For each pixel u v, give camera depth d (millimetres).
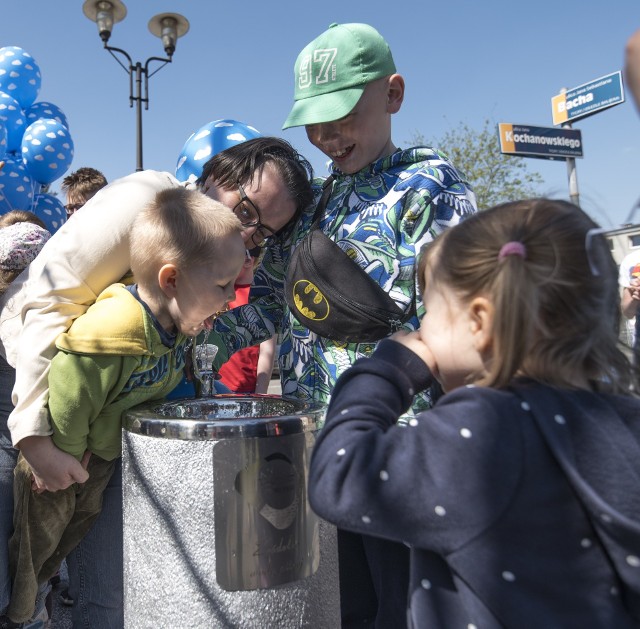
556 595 885
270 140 1889
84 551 1747
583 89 9875
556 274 961
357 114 1745
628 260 3053
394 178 1722
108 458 1579
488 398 945
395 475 948
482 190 19078
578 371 1006
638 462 911
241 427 1280
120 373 1438
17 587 1658
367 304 1629
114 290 1500
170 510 1307
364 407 1051
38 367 1472
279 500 1309
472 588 907
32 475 1622
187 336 1605
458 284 1023
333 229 1779
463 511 902
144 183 1663
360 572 1694
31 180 4305
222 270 1479
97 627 1734
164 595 1323
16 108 4551
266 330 2047
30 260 1870
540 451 907
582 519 899
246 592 1290
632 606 906
